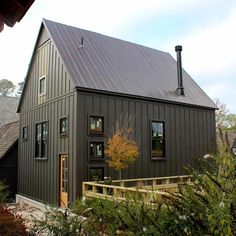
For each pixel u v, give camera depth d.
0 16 2.68
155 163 11.65
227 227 2.15
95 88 10.31
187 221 2.55
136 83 12.11
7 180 14.79
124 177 10.64
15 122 17.44
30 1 2.56
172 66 15.44
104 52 12.85
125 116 11.05
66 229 3.96
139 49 15.02
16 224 4.25
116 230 3.78
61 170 10.85
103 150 10.34
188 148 12.94
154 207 3.38
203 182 2.48
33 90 13.55
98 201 5.46
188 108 13.24
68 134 10.35
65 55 11.21
